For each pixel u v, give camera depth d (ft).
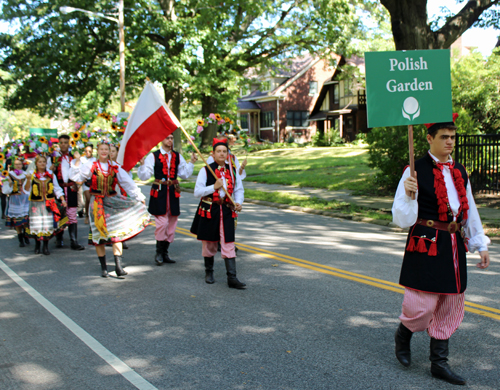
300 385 11.38
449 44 46.68
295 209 40.83
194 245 28.14
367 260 23.31
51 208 26.53
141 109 21.26
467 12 46.14
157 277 21.33
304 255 24.62
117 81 91.76
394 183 46.60
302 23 101.45
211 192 19.10
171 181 23.31
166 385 11.54
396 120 11.55
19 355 13.48
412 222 11.31
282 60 116.98
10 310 17.31
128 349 13.70
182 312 16.66
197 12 91.35
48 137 33.37
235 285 19.24
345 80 127.85
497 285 18.92
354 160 77.71
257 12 88.84
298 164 76.23
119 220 21.44
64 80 94.02
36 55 88.84
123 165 21.27
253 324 15.38
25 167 30.09
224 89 109.40
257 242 28.14
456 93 59.06
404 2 44.68
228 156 20.84
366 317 15.76
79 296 18.81
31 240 31.58
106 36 90.38
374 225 33.24
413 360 12.64
